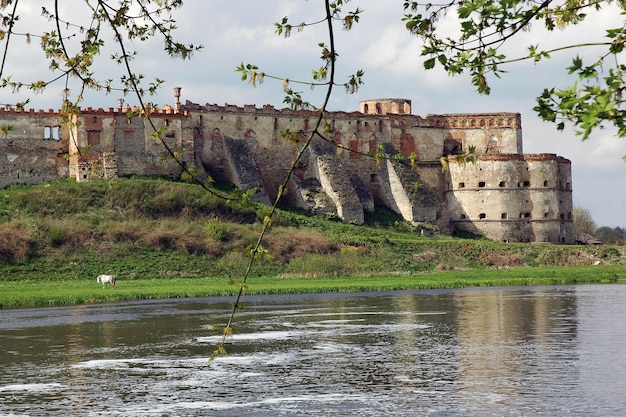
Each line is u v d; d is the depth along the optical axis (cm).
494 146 13838
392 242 10800
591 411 3061
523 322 5450
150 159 11575
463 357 4159
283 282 8669
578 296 7200
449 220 13275
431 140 13712
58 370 3906
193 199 10869
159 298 7412
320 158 12588
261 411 3114
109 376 3759
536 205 13088
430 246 10869
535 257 11056
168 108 12012
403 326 5322
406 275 9594
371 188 13300
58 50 1619
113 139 11331
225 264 9488
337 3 1445
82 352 4400
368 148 13300
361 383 3572
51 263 9000
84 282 8519
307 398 3312
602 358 4069
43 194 10306
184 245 9719
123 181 10838
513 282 8894
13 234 9188
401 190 12875
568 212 13588
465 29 1359
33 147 10988
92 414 3089
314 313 6116
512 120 13900
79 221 9856
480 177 13038
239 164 12081
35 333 5103
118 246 9519
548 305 6456
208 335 4978
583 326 5200
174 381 3644
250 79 1494
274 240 10150
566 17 1351
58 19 1589
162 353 4362
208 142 12206
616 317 5612
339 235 10850
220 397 3338
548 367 3859
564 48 1299
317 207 12175
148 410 3145
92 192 10575
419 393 3381
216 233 9988
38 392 3450
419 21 1427
